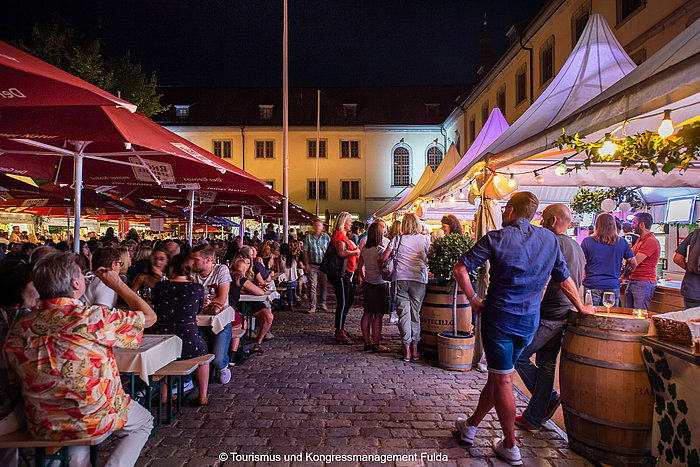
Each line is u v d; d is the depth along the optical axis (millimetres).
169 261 5695
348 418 4410
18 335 2607
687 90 2807
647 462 3389
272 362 6480
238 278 6418
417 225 6582
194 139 45188
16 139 4473
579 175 7281
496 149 5957
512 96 25969
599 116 3672
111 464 2865
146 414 3203
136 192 10719
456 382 5543
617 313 3965
